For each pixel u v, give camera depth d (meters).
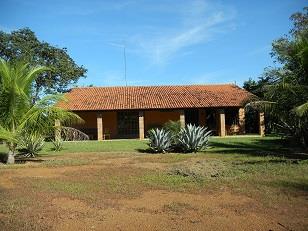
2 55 46.41
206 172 14.10
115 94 41.69
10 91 18.58
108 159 20.86
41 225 8.14
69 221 8.45
